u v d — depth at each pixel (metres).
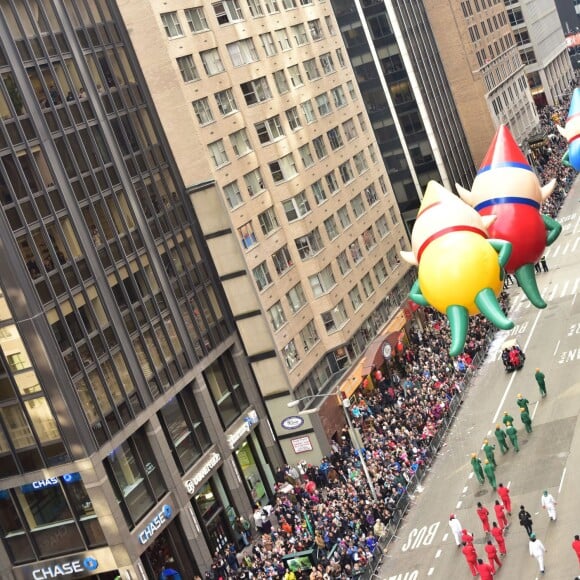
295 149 95.31
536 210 36.97
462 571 61.78
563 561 57.94
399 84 127.75
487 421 81.25
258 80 92.31
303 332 91.19
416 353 101.62
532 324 98.56
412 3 134.25
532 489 67.69
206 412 79.75
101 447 67.81
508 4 199.50
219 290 85.25
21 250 65.00
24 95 67.12
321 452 85.44
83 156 71.81
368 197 108.25
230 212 84.44
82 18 75.12
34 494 69.19
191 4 85.50
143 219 77.00
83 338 68.25
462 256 34.44
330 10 110.38
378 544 66.50
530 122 175.25
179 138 82.81
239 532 79.19
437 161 129.12
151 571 70.81
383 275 107.00
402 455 77.06
